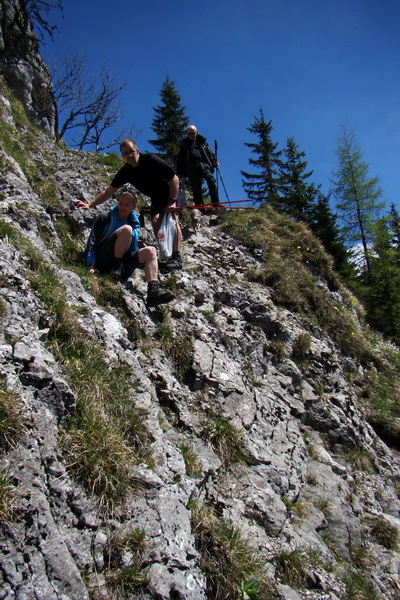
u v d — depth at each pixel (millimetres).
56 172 9352
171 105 30516
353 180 30984
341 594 4086
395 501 6090
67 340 4285
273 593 3541
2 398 3049
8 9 15320
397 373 9977
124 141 6184
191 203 11867
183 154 10344
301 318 8484
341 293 11398
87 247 6211
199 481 4098
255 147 31516
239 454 4852
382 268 25750
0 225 5105
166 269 7195
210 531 3586
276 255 9633
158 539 3121
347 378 8641
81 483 3111
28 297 4219
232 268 8797
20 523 2621
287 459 5367
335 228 24844
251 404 5625
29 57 15641
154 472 3615
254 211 11234
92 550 2846
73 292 5195
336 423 6688
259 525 4164
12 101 12102
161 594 2830
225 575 3344
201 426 4852
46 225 6535
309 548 4355
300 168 28000
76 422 3463
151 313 6180
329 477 5660
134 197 6195
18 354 3467
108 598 2686
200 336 6188
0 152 7062
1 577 2367
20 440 2992
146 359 5324
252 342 6809
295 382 6840
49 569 2539
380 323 19703
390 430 7828
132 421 3920
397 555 5223
